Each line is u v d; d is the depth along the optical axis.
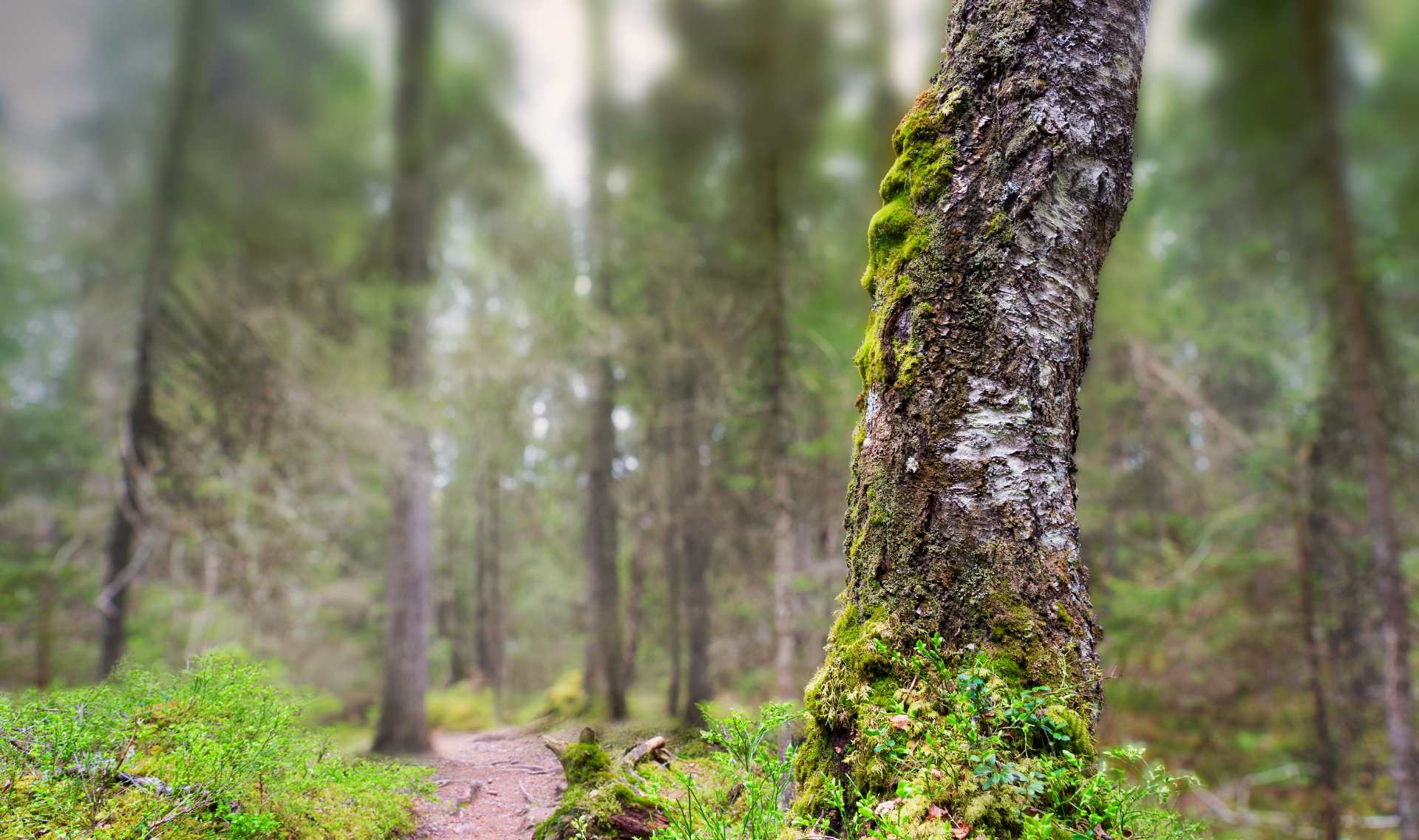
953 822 1.74
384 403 7.83
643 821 2.82
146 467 7.80
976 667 1.91
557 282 9.36
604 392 11.38
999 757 1.82
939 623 2.05
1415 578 8.66
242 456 7.84
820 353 7.59
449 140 8.70
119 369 7.78
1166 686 9.76
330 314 7.93
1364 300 7.84
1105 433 11.04
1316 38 6.88
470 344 8.96
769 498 8.30
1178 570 9.86
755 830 1.97
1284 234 8.66
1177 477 12.51
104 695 2.79
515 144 9.09
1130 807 1.88
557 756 3.97
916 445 2.18
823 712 2.16
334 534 9.52
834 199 7.79
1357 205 7.96
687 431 10.84
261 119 7.16
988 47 2.29
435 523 18.95
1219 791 10.32
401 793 3.36
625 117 8.44
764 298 7.65
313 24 7.04
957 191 2.25
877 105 6.87
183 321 7.36
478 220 9.44
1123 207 2.32
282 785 2.60
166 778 2.46
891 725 1.92
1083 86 2.22
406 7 7.56
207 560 7.91
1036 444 2.09
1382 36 6.77
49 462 8.38
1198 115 8.05
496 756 4.30
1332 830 9.00
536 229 9.51
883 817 1.74
